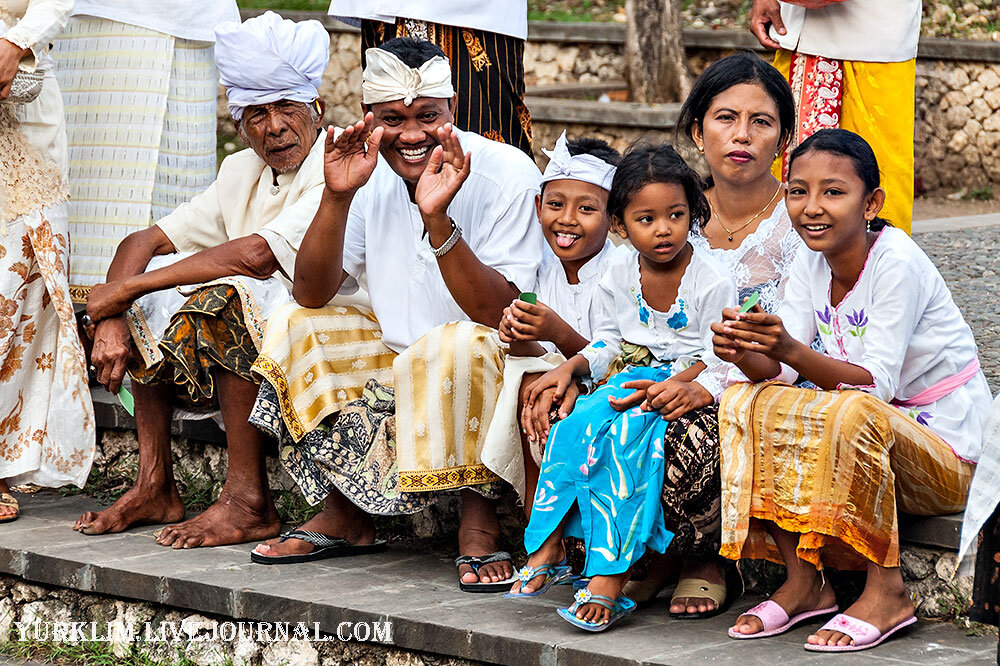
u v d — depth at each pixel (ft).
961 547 10.91
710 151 13.82
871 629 11.85
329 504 15.08
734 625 12.47
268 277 15.55
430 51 14.33
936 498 12.59
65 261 16.46
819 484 11.88
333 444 14.66
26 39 15.39
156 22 18.07
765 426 12.16
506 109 18.43
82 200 18.37
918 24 17.02
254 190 16.52
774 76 13.74
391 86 14.05
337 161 13.93
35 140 16.28
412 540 15.88
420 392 13.94
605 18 40.14
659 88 35.53
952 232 27.40
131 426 17.75
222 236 16.78
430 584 14.02
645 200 12.89
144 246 16.53
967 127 34.45
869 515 11.84
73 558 14.87
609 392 12.89
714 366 12.89
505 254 14.51
